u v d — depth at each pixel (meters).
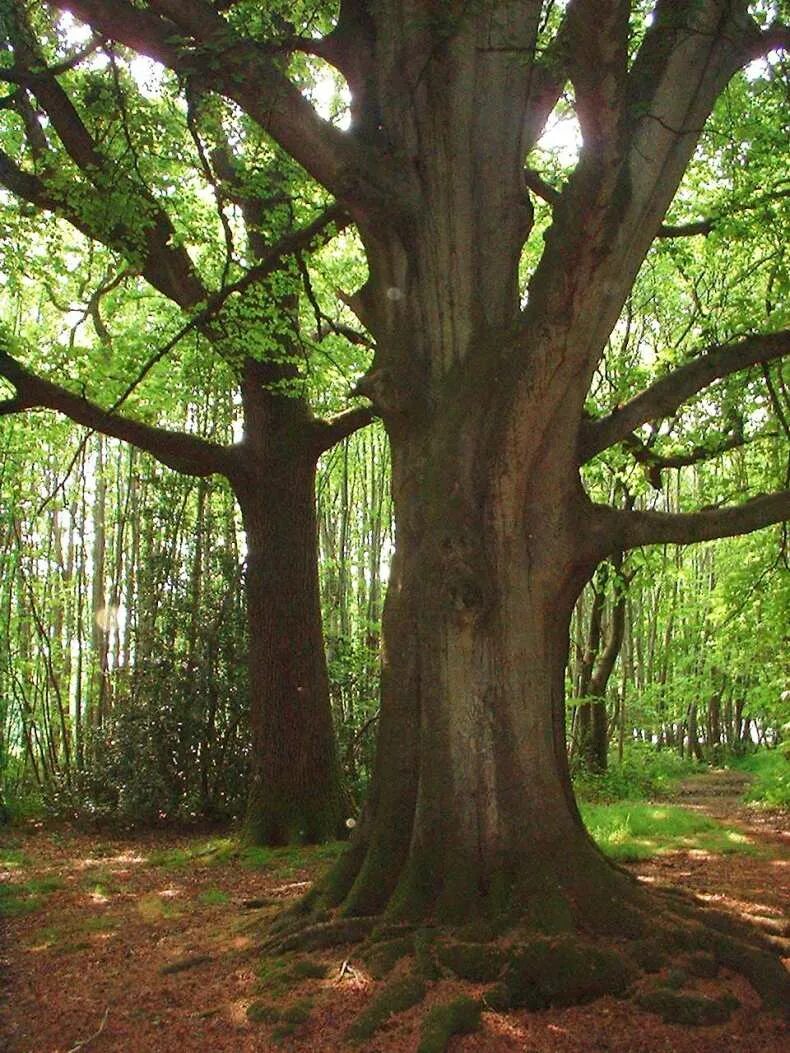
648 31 6.70
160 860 11.52
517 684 6.59
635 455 11.90
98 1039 5.50
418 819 6.61
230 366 12.00
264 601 12.69
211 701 14.53
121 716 14.94
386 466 23.81
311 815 12.34
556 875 6.35
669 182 6.45
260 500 12.79
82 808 14.54
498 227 7.09
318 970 6.04
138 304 15.07
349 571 23.69
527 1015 5.42
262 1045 5.25
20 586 19.23
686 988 5.62
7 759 17.75
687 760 29.95
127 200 10.16
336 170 6.96
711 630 22.34
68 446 19.94
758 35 6.83
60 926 8.19
